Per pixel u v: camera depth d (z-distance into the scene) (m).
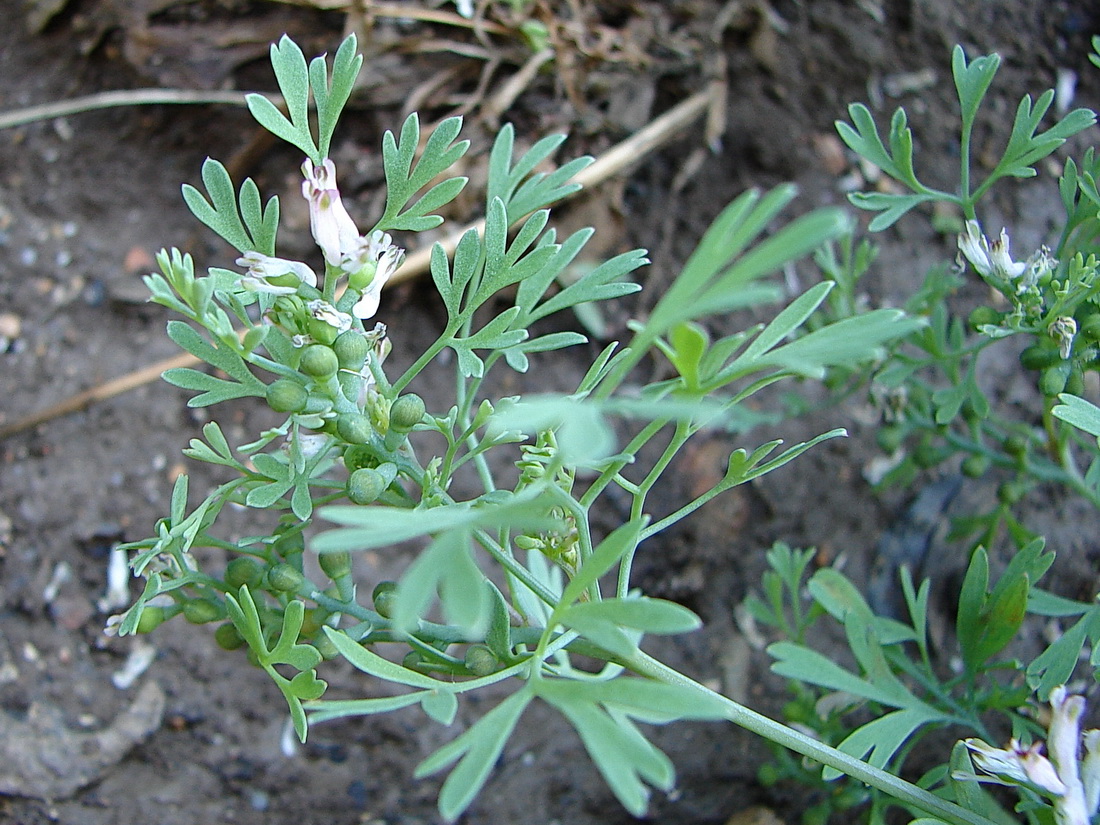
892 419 0.12
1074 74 0.15
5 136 0.14
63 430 0.13
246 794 0.12
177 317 0.14
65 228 0.14
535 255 0.07
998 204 0.14
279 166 0.14
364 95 0.14
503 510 0.05
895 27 0.15
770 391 0.14
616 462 0.07
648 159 0.15
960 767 0.08
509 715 0.06
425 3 0.14
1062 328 0.08
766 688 0.13
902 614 0.13
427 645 0.08
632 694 0.05
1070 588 0.12
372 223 0.14
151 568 0.09
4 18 0.15
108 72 0.14
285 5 0.14
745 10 0.15
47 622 0.13
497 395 0.14
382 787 0.12
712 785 0.12
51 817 0.12
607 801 0.12
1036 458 0.12
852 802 0.11
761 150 0.15
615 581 0.13
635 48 0.14
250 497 0.07
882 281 0.14
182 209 0.14
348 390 0.07
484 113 0.14
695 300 0.05
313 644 0.08
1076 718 0.07
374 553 0.13
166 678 0.12
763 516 0.13
